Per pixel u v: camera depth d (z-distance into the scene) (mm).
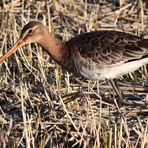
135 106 15219
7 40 17328
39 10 18453
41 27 15500
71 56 15305
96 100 15352
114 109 15148
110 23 18359
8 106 15367
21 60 16812
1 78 16109
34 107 15266
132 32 18109
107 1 19281
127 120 14859
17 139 14203
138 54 15086
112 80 15336
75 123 14688
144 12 18906
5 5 18266
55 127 14578
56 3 18625
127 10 18922
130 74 16328
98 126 14258
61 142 14438
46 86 15922
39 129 14547
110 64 15133
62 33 17812
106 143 13750
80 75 15430
